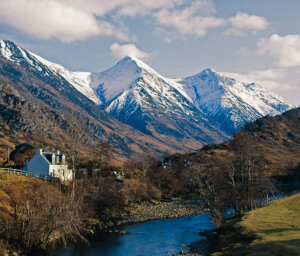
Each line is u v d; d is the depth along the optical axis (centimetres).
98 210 9656
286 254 4506
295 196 10438
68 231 6919
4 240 5809
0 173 8494
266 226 6625
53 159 10450
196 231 8381
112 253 6303
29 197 7544
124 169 17800
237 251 5328
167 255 6138
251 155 9656
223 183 9606
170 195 16450
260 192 10288
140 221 9906
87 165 14525
